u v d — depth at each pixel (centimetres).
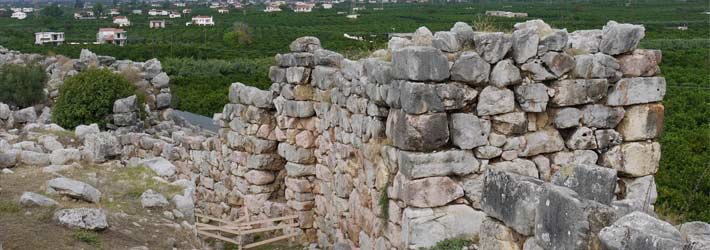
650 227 602
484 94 1070
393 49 1170
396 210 1126
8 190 1201
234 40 7475
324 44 5834
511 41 1075
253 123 1683
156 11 15438
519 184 774
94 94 2455
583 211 661
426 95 1040
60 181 1211
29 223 1012
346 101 1361
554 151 1130
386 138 1192
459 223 1070
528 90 1088
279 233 1622
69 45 6669
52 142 1780
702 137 3056
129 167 1558
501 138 1086
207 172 1894
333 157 1464
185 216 1266
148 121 2591
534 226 745
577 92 1116
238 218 1748
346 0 19562
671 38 6656
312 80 1570
